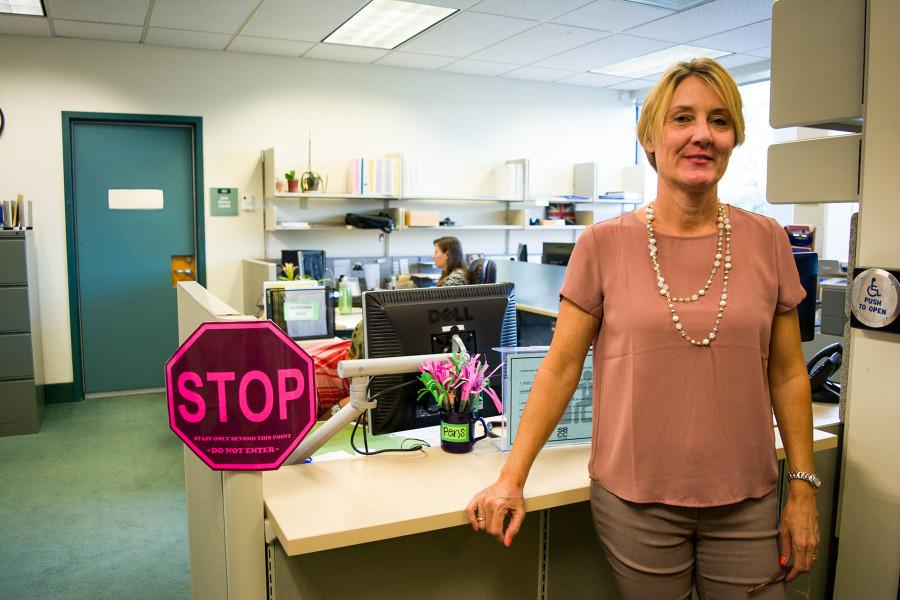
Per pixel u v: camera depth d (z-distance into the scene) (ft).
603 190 22.99
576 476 4.56
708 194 3.83
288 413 3.81
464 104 20.43
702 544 3.93
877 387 5.70
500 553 4.76
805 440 4.11
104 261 17.13
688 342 3.75
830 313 7.31
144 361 17.74
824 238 17.12
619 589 4.10
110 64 16.42
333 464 4.84
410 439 5.90
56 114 16.08
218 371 3.79
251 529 3.97
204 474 4.95
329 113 18.67
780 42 6.08
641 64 19.43
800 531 3.95
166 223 17.62
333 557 4.17
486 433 5.56
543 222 21.56
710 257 3.84
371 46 17.07
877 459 5.73
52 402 16.66
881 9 5.35
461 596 4.64
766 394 3.92
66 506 10.69
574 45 16.98
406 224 19.12
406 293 5.69
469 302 5.95
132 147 17.12
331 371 6.13
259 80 17.85
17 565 8.81
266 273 15.51
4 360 14.01
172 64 16.98
